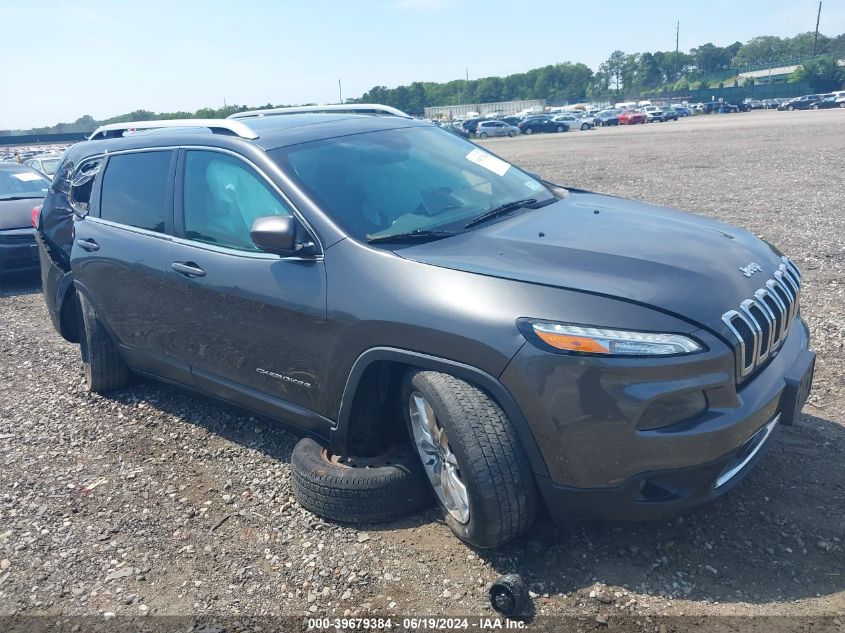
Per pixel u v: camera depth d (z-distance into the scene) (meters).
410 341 3.01
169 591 3.05
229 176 3.91
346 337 3.23
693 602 2.75
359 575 3.04
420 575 3.01
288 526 3.44
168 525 3.54
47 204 5.65
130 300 4.48
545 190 4.37
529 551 3.05
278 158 3.74
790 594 2.76
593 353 2.65
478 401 2.86
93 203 4.88
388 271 3.15
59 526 3.59
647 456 2.68
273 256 3.59
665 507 2.77
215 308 3.85
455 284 2.96
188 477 4.00
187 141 4.23
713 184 14.21
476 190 4.02
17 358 6.34
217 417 4.73
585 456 2.72
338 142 4.02
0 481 4.08
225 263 3.79
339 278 3.28
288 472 3.95
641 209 4.01
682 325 2.71
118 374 5.09
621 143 31.80
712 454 2.71
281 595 2.97
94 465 4.21
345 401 3.33
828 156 18.33
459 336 2.86
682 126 46.44
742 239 3.61
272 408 3.82
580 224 3.55
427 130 4.59
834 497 3.32
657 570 2.93
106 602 3.02
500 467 2.81
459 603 2.84
